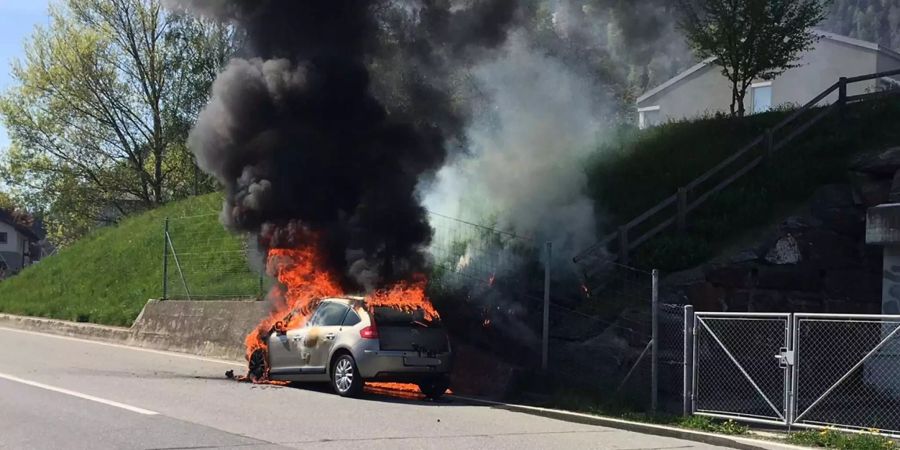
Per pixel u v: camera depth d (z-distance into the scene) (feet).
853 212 50.01
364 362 39.58
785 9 68.44
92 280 88.43
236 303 61.72
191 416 32.30
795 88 92.79
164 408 34.14
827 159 55.62
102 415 31.86
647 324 45.44
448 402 41.11
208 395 38.99
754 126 64.80
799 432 32.48
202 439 27.48
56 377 43.70
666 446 30.76
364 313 40.63
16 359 52.75
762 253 49.62
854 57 90.22
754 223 52.37
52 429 28.73
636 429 34.58
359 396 40.42
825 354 45.78
